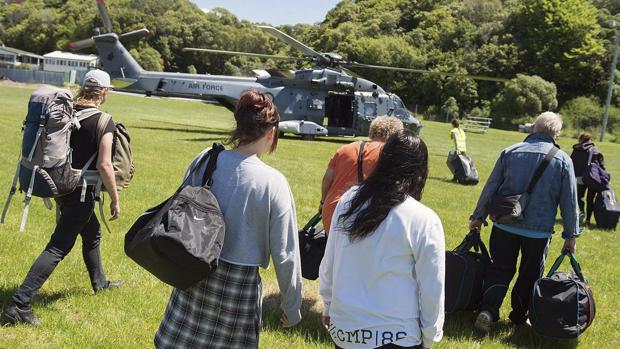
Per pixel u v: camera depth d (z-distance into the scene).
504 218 4.73
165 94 23.61
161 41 91.69
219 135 21.56
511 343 4.80
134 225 2.71
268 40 98.50
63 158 4.04
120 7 98.38
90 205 4.27
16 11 110.19
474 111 64.25
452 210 10.73
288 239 2.69
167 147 16.45
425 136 35.12
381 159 2.51
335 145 22.22
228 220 2.63
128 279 5.37
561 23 68.44
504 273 4.92
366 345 2.39
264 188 2.64
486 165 20.62
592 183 10.39
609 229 10.48
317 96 23.39
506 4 83.50
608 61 67.94
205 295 2.65
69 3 105.44
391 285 2.40
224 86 23.08
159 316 4.62
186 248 2.40
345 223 2.49
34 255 5.73
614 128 58.78
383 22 86.75
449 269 4.88
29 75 68.56
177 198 2.58
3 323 4.09
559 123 4.91
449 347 4.53
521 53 70.44
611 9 84.19
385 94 23.88
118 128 4.52
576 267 4.79
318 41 86.94
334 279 2.54
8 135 15.62
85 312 4.55
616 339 5.07
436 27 81.31
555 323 4.50
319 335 4.60
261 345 4.29
